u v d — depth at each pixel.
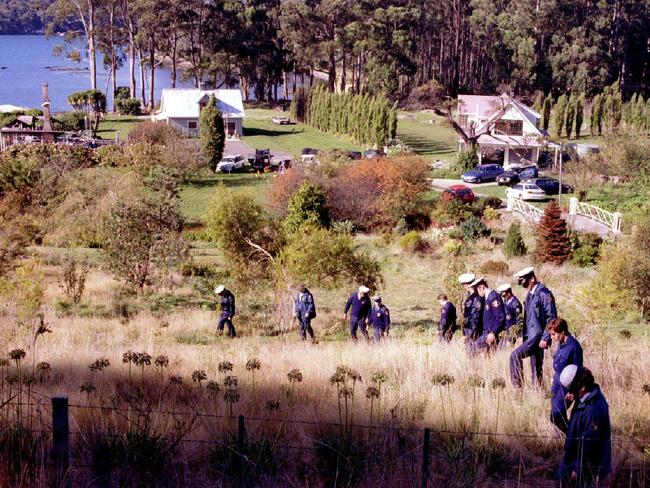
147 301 23.94
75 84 166.00
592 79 105.56
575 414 7.23
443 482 7.20
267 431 8.43
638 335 18.09
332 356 12.95
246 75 113.12
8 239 26.08
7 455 7.45
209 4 108.19
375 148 73.31
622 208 46.81
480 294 13.07
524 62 103.50
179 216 27.34
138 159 55.03
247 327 20.16
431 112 104.06
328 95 88.62
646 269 22.72
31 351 13.34
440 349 13.30
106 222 26.95
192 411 9.05
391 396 9.64
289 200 44.75
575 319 19.72
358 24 103.56
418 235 40.97
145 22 101.75
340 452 7.54
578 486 6.96
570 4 111.88
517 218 45.62
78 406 8.16
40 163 49.78
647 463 7.80
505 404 9.31
